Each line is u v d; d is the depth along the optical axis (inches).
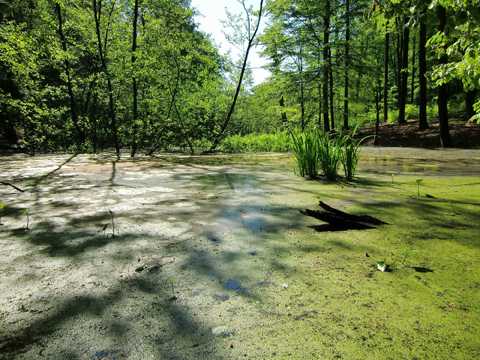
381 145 458.3
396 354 34.7
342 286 51.1
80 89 487.8
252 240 74.1
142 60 338.6
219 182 157.8
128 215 97.1
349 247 68.2
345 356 34.6
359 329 39.6
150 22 364.5
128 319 43.0
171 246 70.9
